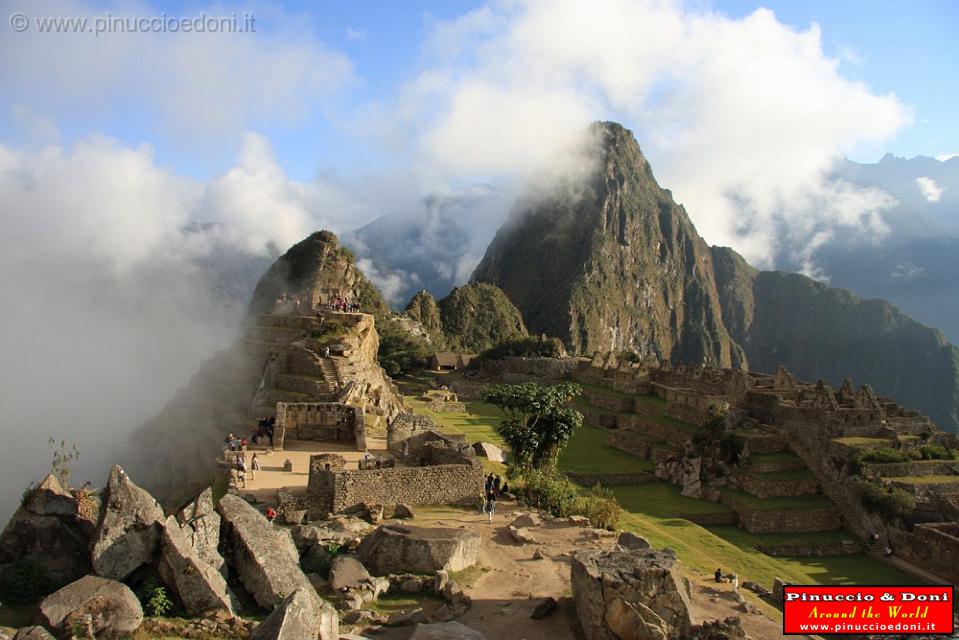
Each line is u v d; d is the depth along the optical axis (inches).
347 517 1187.9
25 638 621.0
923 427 2893.7
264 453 1625.2
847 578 2018.9
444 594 920.3
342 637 732.0
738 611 1010.1
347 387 2151.8
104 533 760.3
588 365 5378.9
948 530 2172.7
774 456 2760.8
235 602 770.2
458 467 1358.3
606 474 2815.0
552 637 824.3
